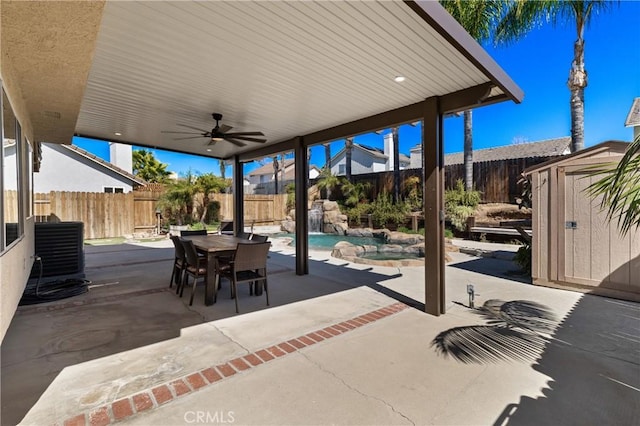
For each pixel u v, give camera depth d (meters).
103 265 6.64
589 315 3.68
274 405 2.06
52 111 3.89
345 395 2.17
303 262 5.84
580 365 2.57
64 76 2.80
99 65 3.03
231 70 3.14
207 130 5.40
